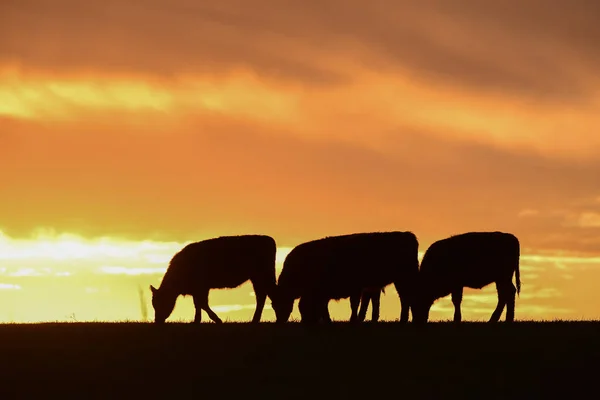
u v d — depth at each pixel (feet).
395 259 323.16
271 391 229.25
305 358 252.01
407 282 325.42
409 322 314.14
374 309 334.24
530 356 253.03
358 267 319.06
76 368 246.88
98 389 231.50
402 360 250.16
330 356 253.44
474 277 331.98
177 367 246.68
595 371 242.58
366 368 244.01
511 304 333.01
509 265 334.24
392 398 224.33
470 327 289.33
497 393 228.22
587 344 263.90
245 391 229.25
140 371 244.42
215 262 347.77
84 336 276.62
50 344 268.00
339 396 225.15
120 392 230.07
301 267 320.70
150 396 227.40
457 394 226.99
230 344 265.13
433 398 224.53
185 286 346.74
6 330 287.28
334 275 317.63
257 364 248.32
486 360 249.96
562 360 250.37
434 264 330.75
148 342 268.62
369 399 223.51
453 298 334.65
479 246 332.39
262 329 285.23
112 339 272.51
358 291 319.47
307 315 317.22
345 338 270.67
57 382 236.63
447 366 245.45
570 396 227.40
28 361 252.42
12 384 235.40
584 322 303.68
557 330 281.74
